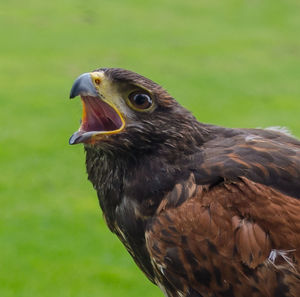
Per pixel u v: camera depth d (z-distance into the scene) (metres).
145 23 40.56
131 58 33.47
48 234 15.75
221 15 43.19
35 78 29.42
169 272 6.20
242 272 5.93
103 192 6.52
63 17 40.75
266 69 32.25
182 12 43.62
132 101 6.22
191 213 6.02
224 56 34.44
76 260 14.66
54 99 26.31
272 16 43.03
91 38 36.91
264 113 26.09
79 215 16.69
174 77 30.58
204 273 6.04
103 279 13.98
